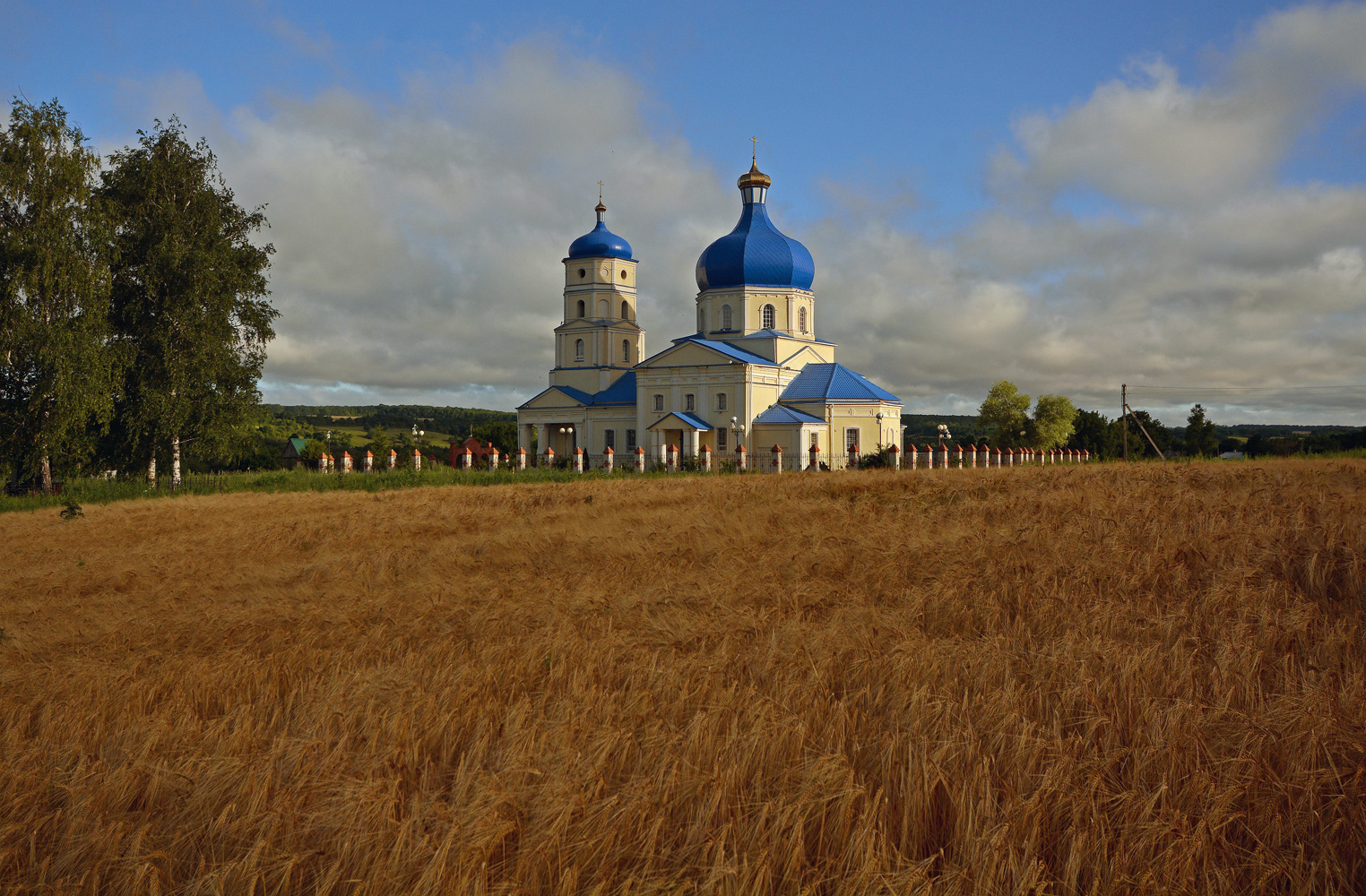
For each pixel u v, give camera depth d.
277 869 5.61
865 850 5.36
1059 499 18.19
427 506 29.92
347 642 11.77
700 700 7.82
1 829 6.34
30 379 41.66
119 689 9.87
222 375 46.69
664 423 73.62
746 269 77.88
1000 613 10.70
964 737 6.62
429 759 6.97
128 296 45.69
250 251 48.56
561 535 19.97
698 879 5.33
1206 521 14.77
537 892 5.35
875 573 13.25
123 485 45.00
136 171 46.03
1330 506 14.99
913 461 56.06
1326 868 5.25
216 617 14.37
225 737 7.78
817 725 7.12
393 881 5.39
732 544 17.12
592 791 6.18
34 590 19.22
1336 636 8.84
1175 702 7.15
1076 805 5.71
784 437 71.50
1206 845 5.36
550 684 8.71
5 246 40.31
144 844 6.03
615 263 83.81
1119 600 11.02
